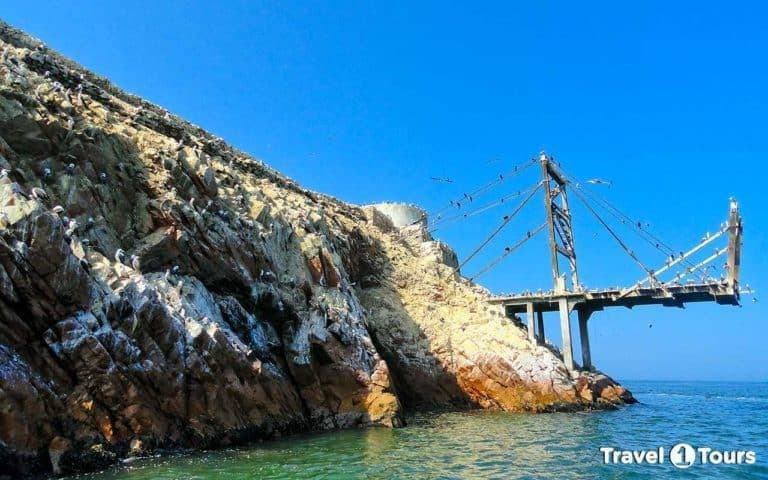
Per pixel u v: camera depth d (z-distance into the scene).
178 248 30.72
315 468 23.17
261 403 29.86
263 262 35.91
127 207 31.02
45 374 20.53
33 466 19.06
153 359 24.05
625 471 24.75
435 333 52.56
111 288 23.81
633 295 53.91
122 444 22.05
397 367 49.00
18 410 18.92
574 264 64.94
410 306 55.44
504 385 48.84
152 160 33.88
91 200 28.72
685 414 50.50
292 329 35.91
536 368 49.41
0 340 19.55
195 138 46.31
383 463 24.73
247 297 33.69
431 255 68.69
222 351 27.55
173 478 20.03
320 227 47.88
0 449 18.14
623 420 43.41
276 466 23.17
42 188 26.69
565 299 56.28
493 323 54.25
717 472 25.12
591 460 26.89
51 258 21.33
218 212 34.78
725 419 47.38
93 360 21.70
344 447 28.39
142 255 29.34
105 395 21.86
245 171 51.50
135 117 39.94
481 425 38.62
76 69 43.66
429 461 25.59
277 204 45.31
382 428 35.38
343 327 38.03
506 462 25.95
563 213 65.94
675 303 54.97
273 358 33.75
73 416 20.75
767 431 38.81
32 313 20.62
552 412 47.38
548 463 26.00
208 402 26.12
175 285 28.97
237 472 21.67
